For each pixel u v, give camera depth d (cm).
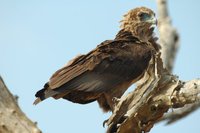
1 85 843
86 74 1398
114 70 1446
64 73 1374
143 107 1099
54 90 1323
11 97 848
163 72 1119
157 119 1128
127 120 1098
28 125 834
